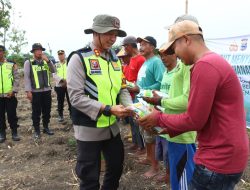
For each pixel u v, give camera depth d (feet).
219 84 6.79
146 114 8.49
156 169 15.37
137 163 16.99
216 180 7.13
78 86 9.98
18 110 35.32
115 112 9.73
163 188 14.02
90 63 10.10
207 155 7.22
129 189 14.16
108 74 10.45
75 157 18.90
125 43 18.31
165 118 7.60
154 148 15.20
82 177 10.66
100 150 10.79
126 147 19.98
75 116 10.55
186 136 10.19
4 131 23.11
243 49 21.72
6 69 22.16
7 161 19.01
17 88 22.63
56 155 19.52
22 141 23.03
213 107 7.01
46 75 23.54
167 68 12.32
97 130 10.37
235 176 7.19
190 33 7.27
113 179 11.48
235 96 6.93
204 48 7.38
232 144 6.91
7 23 98.78
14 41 116.67
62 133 24.86
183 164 10.35
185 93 9.55
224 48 23.61
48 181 15.70
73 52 10.28
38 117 23.18
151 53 15.14
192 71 7.03
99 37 10.25
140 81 15.43
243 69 21.80
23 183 15.62
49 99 24.11
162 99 10.16
